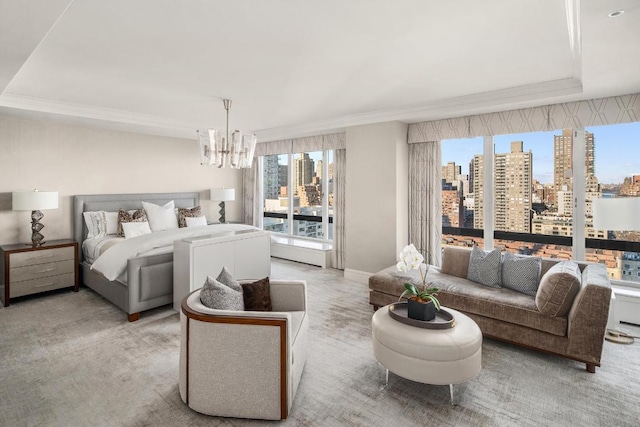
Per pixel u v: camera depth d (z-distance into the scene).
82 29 2.17
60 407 2.07
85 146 4.95
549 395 2.20
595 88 3.03
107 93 3.65
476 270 3.39
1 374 2.42
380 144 4.64
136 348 2.83
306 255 5.99
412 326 2.29
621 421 1.96
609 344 2.90
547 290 2.59
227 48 2.47
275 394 1.94
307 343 2.80
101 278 3.96
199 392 1.98
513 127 3.83
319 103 4.08
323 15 2.00
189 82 3.27
